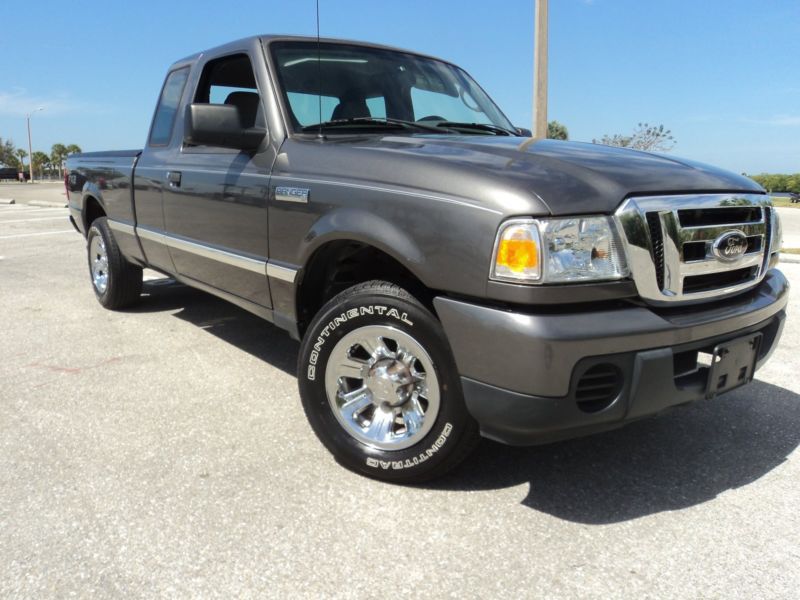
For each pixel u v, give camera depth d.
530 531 2.26
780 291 2.72
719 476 2.66
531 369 2.05
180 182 3.83
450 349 2.32
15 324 4.90
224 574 2.00
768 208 2.65
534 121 8.45
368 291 2.52
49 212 16.69
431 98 3.78
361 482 2.57
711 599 1.92
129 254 4.87
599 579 2.01
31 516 2.30
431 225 2.28
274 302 3.16
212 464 2.70
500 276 2.10
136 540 2.17
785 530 2.28
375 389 2.57
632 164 2.44
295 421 3.14
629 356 2.12
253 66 3.37
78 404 3.32
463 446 2.41
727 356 2.36
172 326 4.88
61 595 1.90
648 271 2.16
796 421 3.20
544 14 8.14
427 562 2.08
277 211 2.98
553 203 2.08
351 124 3.24
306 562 2.07
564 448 2.89
